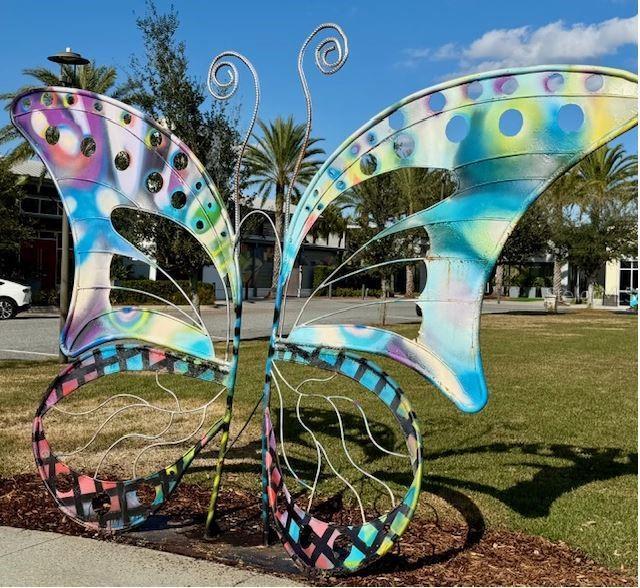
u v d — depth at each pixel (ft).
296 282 130.11
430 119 11.73
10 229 73.77
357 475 17.97
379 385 11.99
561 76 10.75
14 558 12.42
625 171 118.42
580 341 53.11
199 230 13.53
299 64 13.06
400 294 133.28
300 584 11.60
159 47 41.98
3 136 79.66
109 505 14.98
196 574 11.88
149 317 13.91
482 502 15.79
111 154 13.87
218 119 43.06
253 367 35.27
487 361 40.37
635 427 23.59
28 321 64.59
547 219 96.37
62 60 34.37
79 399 26.61
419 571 12.17
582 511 15.25
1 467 17.97
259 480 17.28
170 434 21.93
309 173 94.38
